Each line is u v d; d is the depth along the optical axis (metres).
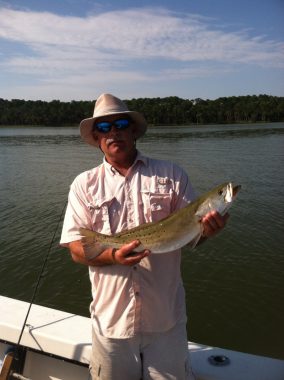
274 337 6.92
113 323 2.60
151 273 2.58
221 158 26.50
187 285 8.58
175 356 2.59
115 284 2.60
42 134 70.75
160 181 2.69
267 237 10.86
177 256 2.71
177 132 63.41
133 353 2.60
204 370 2.79
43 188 18.55
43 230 12.35
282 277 8.73
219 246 10.44
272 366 2.80
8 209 14.80
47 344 3.15
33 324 3.33
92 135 2.98
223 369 2.79
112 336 2.59
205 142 40.84
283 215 12.62
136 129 2.85
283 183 17.23
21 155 33.69
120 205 2.70
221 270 9.16
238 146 35.03
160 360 2.58
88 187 2.78
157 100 112.81
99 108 2.77
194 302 7.98
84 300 8.32
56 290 8.73
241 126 83.69
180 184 2.72
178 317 2.64
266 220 12.23
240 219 12.43
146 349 2.61
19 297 8.46
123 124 2.70
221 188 2.46
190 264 9.49
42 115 116.94
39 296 8.51
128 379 2.65
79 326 3.30
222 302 7.95
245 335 7.02
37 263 10.02
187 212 2.55
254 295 8.11
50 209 14.65
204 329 7.22
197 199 2.56
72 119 116.31
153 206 2.66
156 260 2.61
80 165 26.22
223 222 2.43
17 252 10.68
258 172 20.25
